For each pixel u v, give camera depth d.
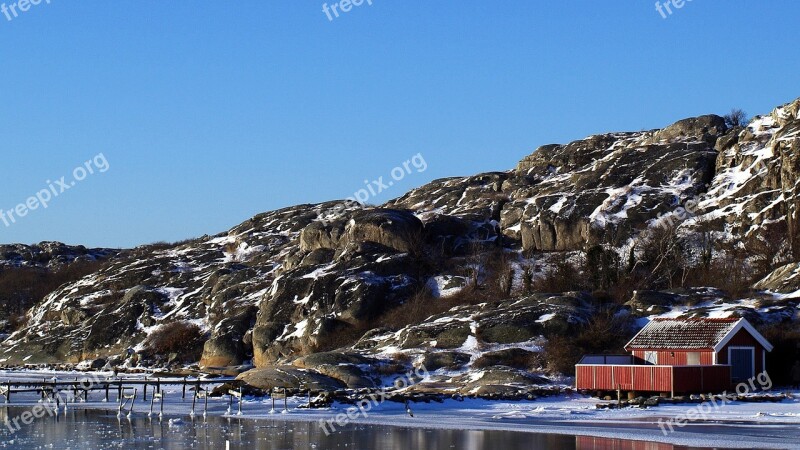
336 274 90.69
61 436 44.22
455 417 50.88
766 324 67.69
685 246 89.94
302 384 64.38
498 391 60.56
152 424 49.00
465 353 69.75
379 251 95.94
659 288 84.00
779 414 49.28
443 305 85.38
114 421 50.78
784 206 89.88
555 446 39.34
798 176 90.31
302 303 89.00
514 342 70.62
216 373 85.81
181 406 58.31
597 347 68.75
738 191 96.94
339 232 101.88
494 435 43.12
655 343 61.53
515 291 88.06
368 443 40.94
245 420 50.56
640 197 100.75
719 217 93.94
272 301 90.94
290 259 103.25
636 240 93.38
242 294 101.31
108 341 101.94
